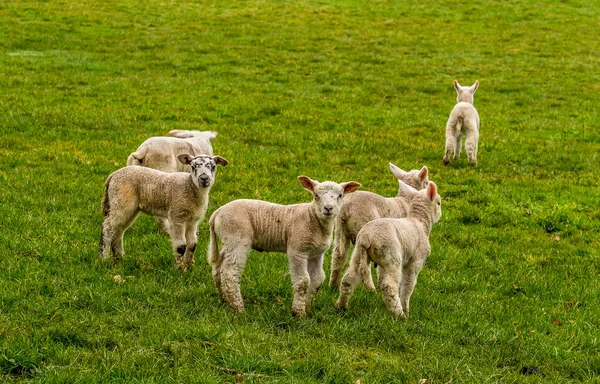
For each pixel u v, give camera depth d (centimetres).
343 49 3228
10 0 3781
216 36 3344
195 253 1127
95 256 1045
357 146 1900
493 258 1241
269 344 802
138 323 830
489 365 834
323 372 761
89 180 1469
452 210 1473
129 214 1044
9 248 1053
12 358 712
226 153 1762
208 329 809
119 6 3844
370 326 888
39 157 1606
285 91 2498
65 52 2908
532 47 3353
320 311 920
